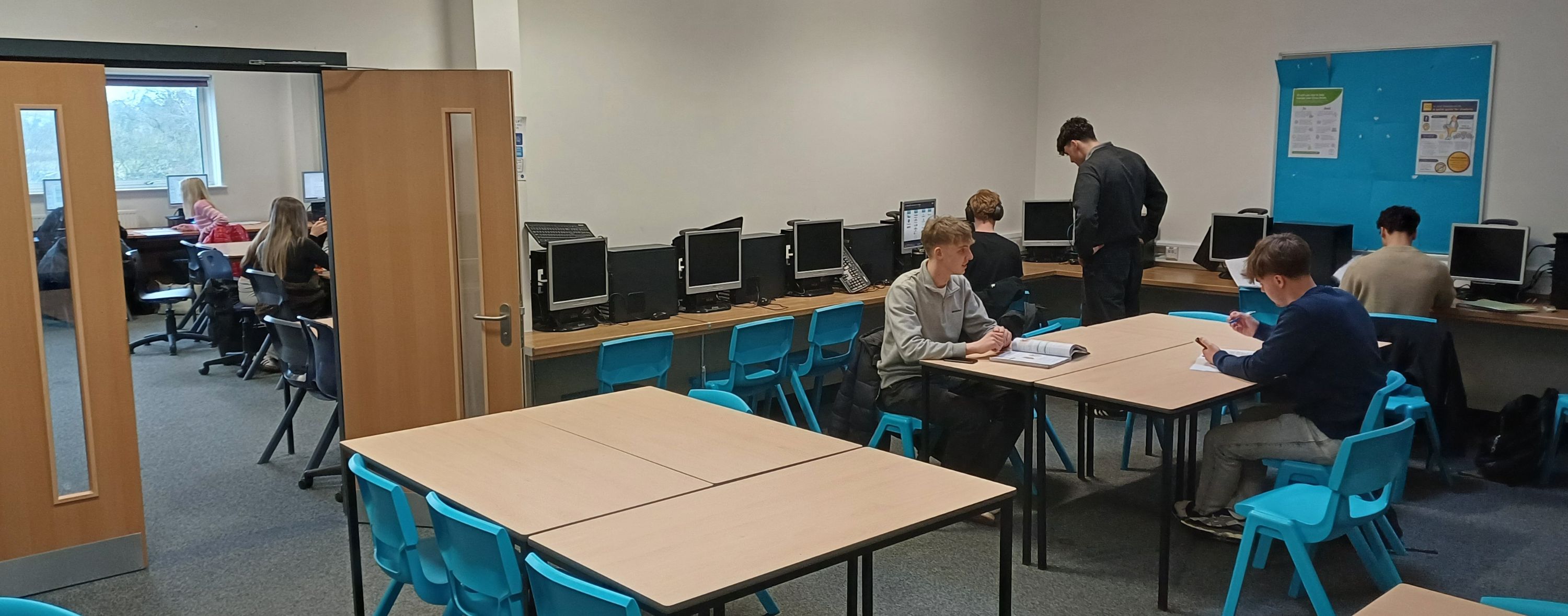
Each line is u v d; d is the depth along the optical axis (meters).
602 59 4.93
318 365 4.48
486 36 4.26
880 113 6.25
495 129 3.90
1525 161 5.30
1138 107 6.73
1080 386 3.41
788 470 2.57
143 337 7.78
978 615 3.21
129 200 9.80
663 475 2.54
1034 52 7.16
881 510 2.27
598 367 4.22
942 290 4.07
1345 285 4.97
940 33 6.52
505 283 4.01
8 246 3.25
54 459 3.41
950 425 3.93
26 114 3.23
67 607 3.31
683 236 5.01
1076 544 3.77
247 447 5.10
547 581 1.94
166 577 3.54
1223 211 6.42
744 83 5.55
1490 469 4.48
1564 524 3.95
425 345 4.02
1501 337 5.40
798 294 5.57
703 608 1.84
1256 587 3.38
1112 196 5.28
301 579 3.52
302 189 10.55
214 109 10.08
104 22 3.49
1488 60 5.34
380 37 4.12
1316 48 5.93
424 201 3.93
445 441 2.87
